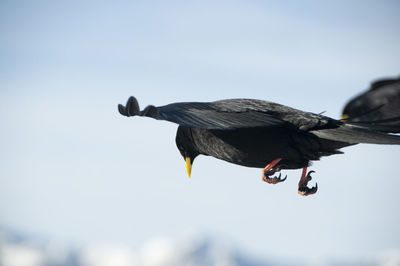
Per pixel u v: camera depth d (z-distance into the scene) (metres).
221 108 11.38
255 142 12.41
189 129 13.55
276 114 12.16
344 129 11.91
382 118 12.50
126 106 9.34
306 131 12.09
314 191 12.77
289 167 12.83
